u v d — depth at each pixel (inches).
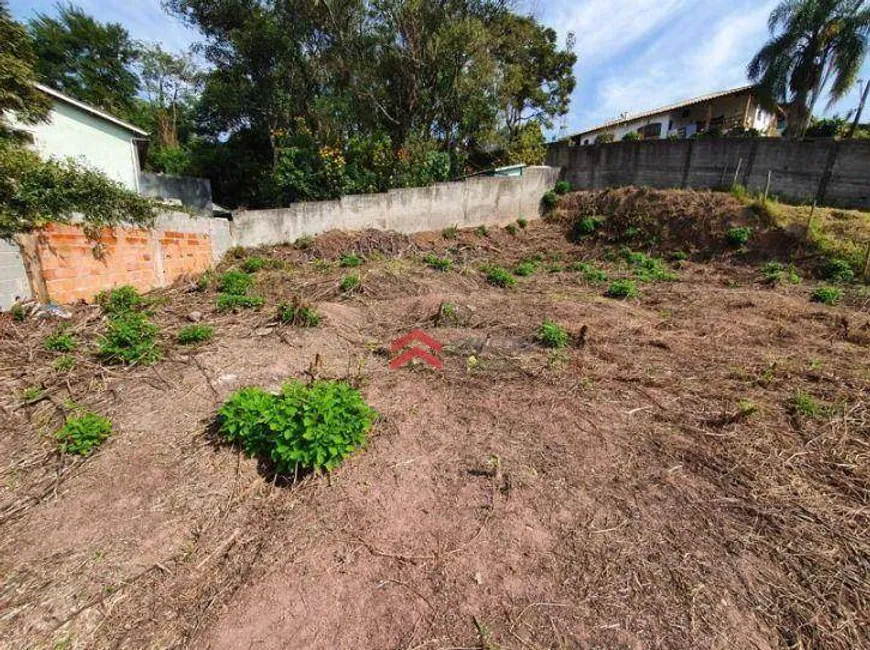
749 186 488.1
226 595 73.5
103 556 80.8
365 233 424.8
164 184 526.9
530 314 243.4
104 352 160.6
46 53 717.3
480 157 687.7
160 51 853.2
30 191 205.0
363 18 504.4
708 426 127.7
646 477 104.9
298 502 95.3
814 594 74.2
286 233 386.6
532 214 590.9
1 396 133.3
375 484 101.2
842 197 434.0
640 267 413.1
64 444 109.3
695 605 71.7
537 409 137.4
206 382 149.3
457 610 70.6
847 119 641.6
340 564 79.2
